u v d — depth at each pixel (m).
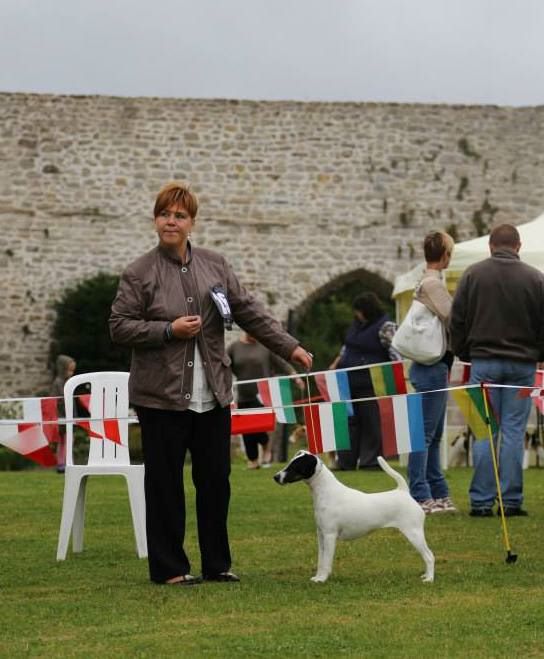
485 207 24.97
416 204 24.95
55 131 24.59
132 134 24.72
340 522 6.52
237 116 24.89
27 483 12.87
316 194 24.95
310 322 28.94
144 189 24.72
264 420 9.26
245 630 5.43
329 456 15.87
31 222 24.50
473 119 25.02
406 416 7.27
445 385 9.29
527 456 14.63
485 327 9.02
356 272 24.92
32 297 24.44
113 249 24.64
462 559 7.25
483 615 5.68
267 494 10.95
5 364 24.34
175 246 6.65
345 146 24.97
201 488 6.64
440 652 5.01
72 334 23.80
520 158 25.03
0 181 24.47
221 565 6.65
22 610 5.95
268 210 24.88
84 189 24.59
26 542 8.26
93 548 7.98
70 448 7.64
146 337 6.46
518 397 9.07
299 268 24.89
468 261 13.74
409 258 24.95
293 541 8.04
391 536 8.16
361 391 13.88
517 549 7.59
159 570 6.60
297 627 5.47
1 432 7.56
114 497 10.92
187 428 6.61
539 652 5.02
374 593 6.24
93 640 5.30
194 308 6.59
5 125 24.52
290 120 24.95
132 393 6.58
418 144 24.97
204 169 24.86
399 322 16.02
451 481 12.39
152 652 5.05
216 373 6.60
